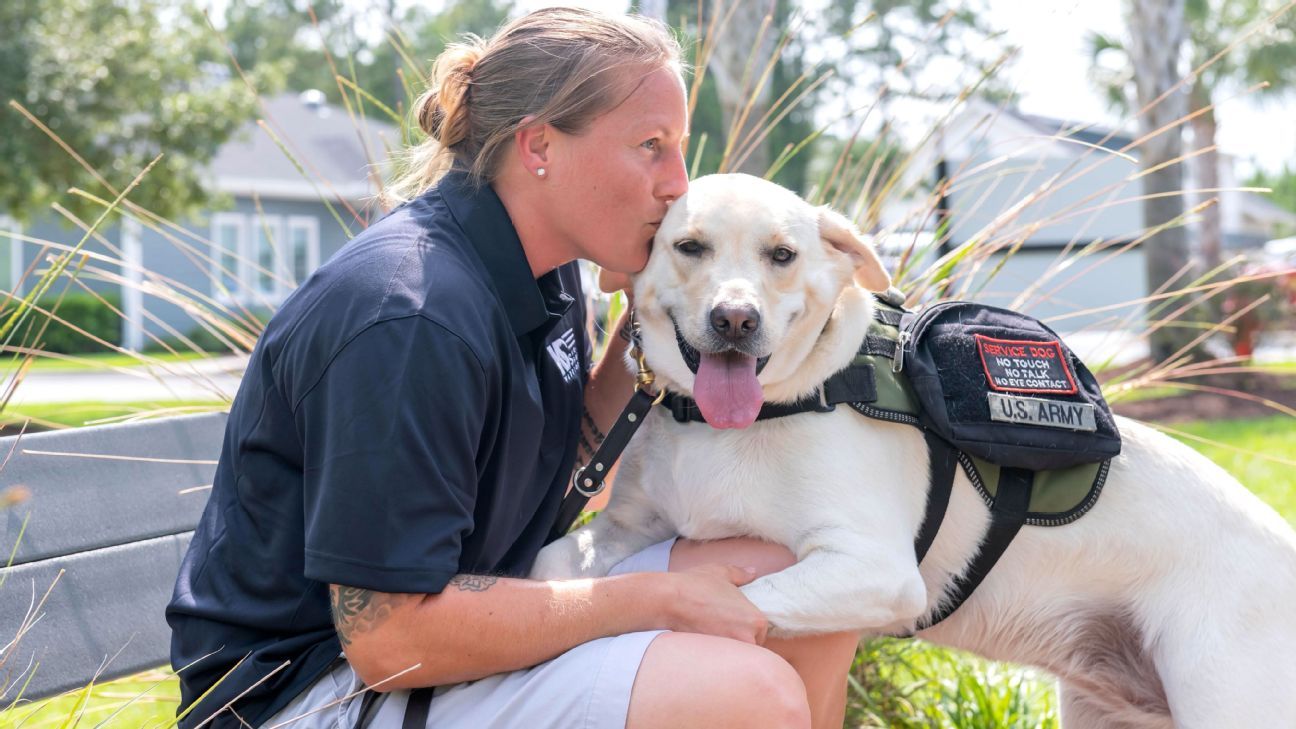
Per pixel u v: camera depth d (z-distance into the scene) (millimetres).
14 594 1854
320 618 1728
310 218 21344
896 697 2816
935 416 2029
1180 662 2041
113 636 1964
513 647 1646
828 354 2084
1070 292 14438
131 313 18422
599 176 1889
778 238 2064
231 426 1817
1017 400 2035
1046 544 2111
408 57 3023
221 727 1712
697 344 2025
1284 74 16078
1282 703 1996
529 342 1920
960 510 2121
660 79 1906
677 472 2139
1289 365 11906
